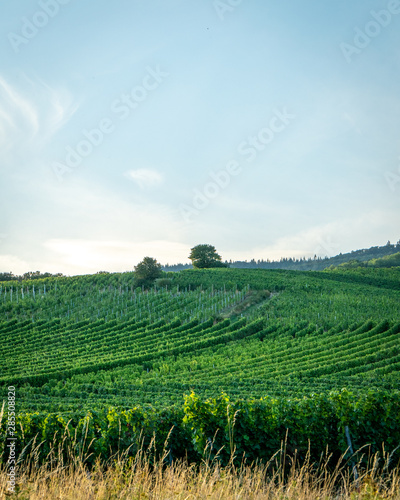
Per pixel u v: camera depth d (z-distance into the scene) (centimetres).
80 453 965
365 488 769
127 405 2744
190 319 6247
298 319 6091
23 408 2695
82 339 5753
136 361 4634
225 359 4653
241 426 1114
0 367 4488
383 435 1148
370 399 1174
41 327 6331
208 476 851
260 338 5550
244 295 7475
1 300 7688
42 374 4056
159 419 1134
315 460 1138
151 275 8281
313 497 782
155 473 889
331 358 4272
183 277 8569
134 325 6116
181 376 4081
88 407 2683
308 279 8762
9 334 6122
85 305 7338
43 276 12688
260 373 3925
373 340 4850
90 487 739
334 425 1167
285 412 1162
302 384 3412
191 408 1125
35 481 754
